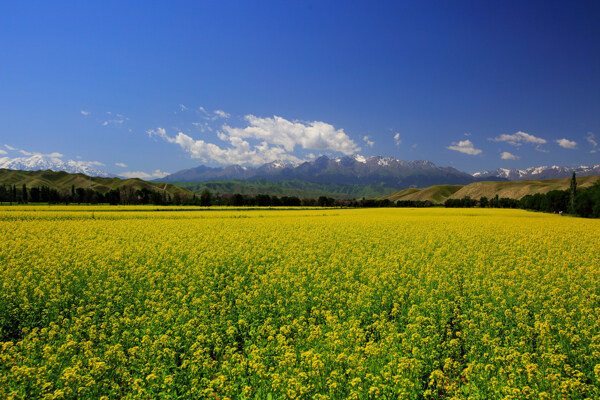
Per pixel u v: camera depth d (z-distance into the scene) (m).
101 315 11.62
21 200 120.88
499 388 7.10
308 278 15.63
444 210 88.06
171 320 10.57
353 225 38.69
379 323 10.12
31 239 25.69
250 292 13.24
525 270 16.19
